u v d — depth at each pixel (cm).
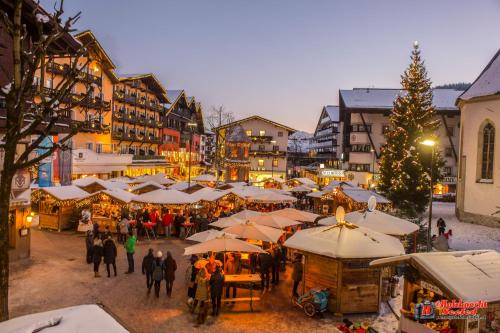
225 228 1778
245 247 1381
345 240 1289
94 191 2608
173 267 1412
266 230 1678
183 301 1363
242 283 1420
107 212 2561
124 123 5541
